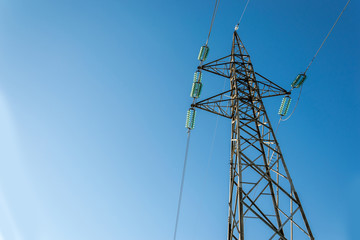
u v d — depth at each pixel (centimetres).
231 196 1355
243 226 1066
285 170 1303
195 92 1828
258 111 1698
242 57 2062
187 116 1752
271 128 1523
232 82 1845
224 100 1698
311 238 1058
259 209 1166
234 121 1645
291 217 1169
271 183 1369
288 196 1211
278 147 1426
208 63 1969
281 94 1942
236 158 1391
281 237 1092
